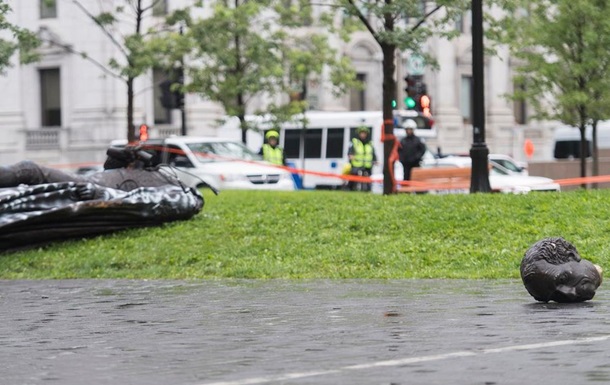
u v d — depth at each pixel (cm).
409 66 6700
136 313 2106
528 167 7569
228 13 7081
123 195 3444
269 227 3384
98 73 9600
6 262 3222
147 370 1443
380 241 3139
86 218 3381
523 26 6425
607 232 3033
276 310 2073
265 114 7556
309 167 8144
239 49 7331
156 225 3503
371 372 1364
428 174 5622
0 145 10062
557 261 2067
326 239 3209
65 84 9775
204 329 1833
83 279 2953
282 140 8212
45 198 3341
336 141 8075
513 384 1262
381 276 2739
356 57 10719
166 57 7125
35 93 9931
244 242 3234
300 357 1505
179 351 1596
